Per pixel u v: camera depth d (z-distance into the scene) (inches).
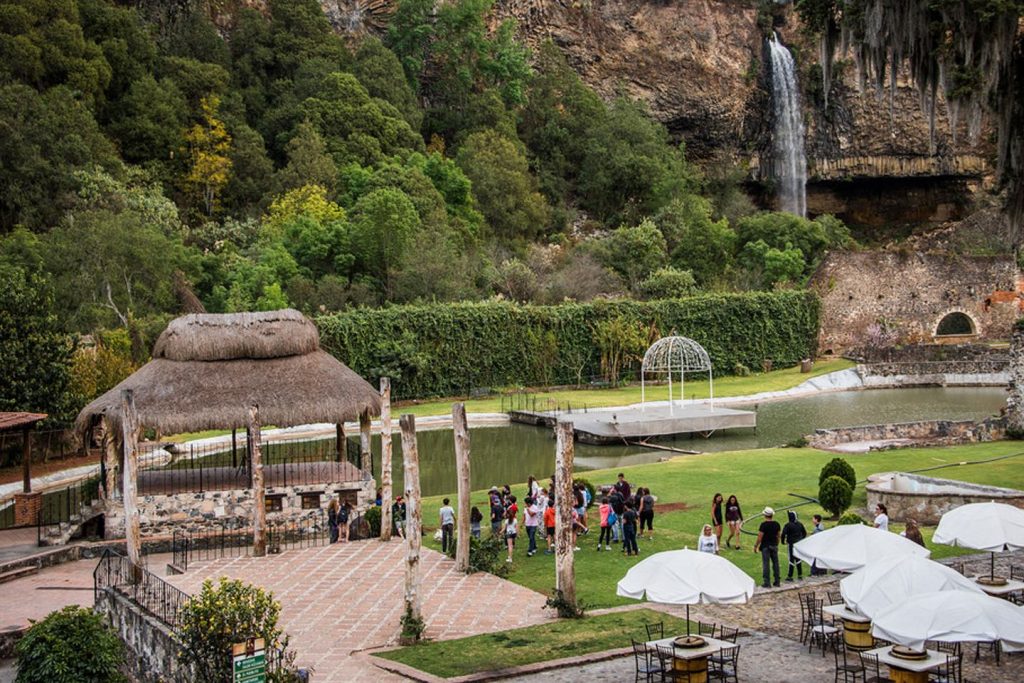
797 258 3848.4
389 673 750.5
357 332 2797.7
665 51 4881.9
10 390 1825.8
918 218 4867.1
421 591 960.3
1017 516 850.8
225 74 4033.0
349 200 3659.0
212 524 1295.5
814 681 692.7
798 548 819.4
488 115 4596.5
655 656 733.3
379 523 1279.5
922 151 4608.8
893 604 637.3
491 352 3011.8
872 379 3100.4
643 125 4702.3
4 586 1112.8
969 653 750.5
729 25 4867.1
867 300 3513.8
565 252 3971.5
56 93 3380.9
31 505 1386.6
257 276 3011.8
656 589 695.1
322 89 4133.9
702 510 1309.1
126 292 2704.2
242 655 675.4
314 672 758.5
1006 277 3444.9
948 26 1000.9
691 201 4431.6
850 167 4717.0
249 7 4394.7
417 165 3969.0
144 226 2938.0
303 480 1342.3
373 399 1379.2
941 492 1238.9
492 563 1064.8
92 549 1246.9
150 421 1270.9
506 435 2252.7
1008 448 1738.4
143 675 856.9
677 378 3216.0
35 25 3555.6
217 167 3737.7
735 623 845.8
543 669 738.8
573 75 4872.0
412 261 3257.9
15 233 2815.0
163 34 4212.6
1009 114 1039.6
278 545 1213.1
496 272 3486.7
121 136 3700.8
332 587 1019.9
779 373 3324.3
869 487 1278.3
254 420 1203.9
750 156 4943.4
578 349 3154.5
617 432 2079.2
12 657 922.1
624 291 3688.5
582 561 1088.2
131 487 1091.3
